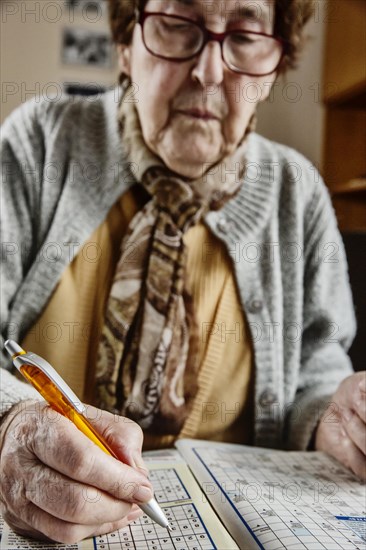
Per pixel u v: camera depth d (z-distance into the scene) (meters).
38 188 0.52
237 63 0.51
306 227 0.59
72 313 0.51
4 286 0.50
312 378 0.57
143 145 0.52
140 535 0.33
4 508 0.32
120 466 0.32
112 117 0.53
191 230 0.53
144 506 0.32
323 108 0.67
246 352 0.55
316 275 0.59
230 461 0.45
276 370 0.55
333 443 0.48
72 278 0.51
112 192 0.52
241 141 0.54
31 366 0.35
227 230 0.54
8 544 0.31
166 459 0.45
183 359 0.53
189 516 0.35
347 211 0.72
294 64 0.58
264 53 0.52
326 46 0.66
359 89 0.67
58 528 0.31
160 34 0.50
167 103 0.51
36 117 0.53
